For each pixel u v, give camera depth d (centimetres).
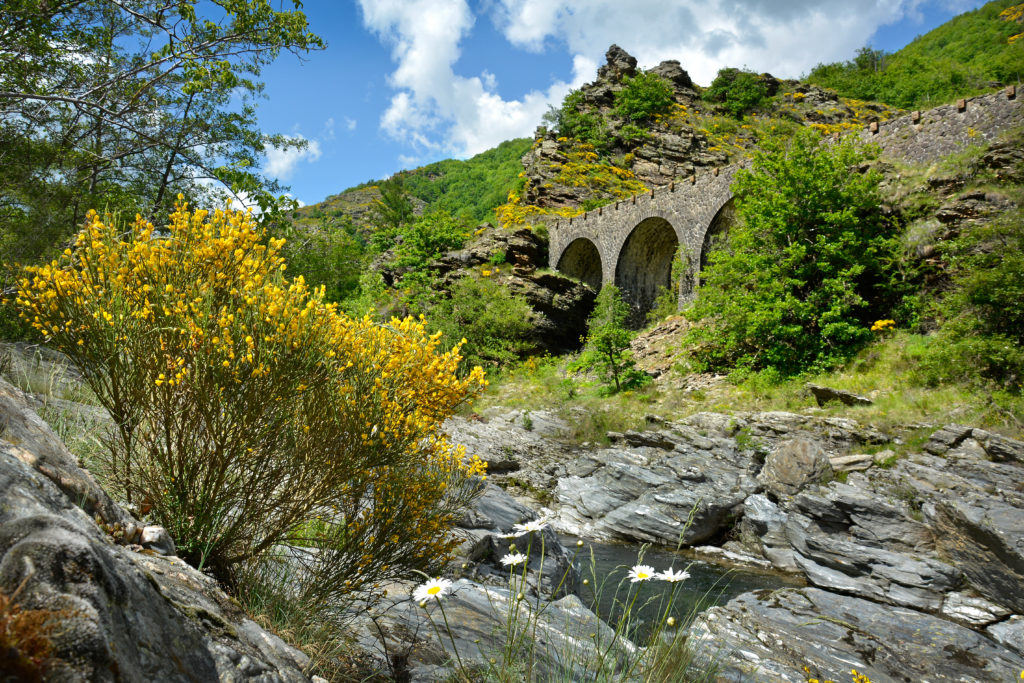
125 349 246
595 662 267
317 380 269
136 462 263
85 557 112
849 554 1086
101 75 941
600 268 4147
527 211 4731
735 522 1377
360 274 4200
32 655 91
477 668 265
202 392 246
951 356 1439
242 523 269
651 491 1488
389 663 264
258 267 280
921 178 1897
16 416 204
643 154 5406
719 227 2927
